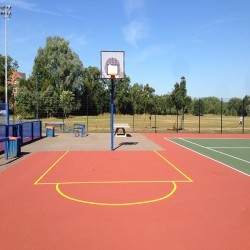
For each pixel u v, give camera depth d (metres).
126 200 9.25
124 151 19.62
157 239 6.53
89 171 13.52
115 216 7.88
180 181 11.70
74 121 52.47
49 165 14.88
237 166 14.84
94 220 7.60
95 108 73.12
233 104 72.44
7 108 23.81
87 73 83.81
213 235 6.75
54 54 68.62
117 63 19.94
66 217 7.80
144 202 9.05
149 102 78.31
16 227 7.16
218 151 20.02
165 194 9.91
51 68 68.31
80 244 6.28
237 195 9.84
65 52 70.25
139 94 82.06
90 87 74.81
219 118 66.56
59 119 52.91
